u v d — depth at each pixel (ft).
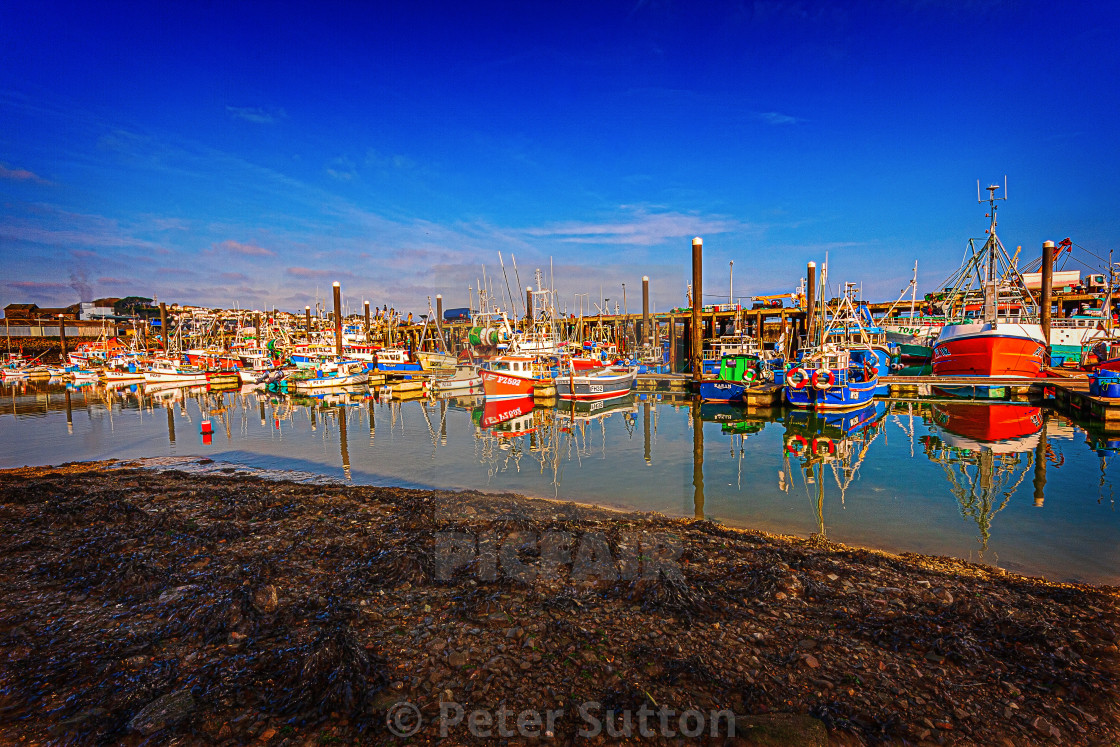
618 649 14.55
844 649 15.42
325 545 26.45
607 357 121.08
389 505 35.17
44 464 58.95
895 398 102.83
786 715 12.14
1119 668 14.76
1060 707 12.92
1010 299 121.29
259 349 219.61
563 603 16.76
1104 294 161.68
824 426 79.71
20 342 278.46
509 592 17.48
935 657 15.15
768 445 65.00
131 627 17.89
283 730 12.05
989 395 101.86
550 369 78.13
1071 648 15.80
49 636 17.34
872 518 35.60
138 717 12.78
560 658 14.10
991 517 35.88
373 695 12.76
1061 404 90.07
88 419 99.09
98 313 328.29
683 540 21.88
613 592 17.46
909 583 21.43
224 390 167.73
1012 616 18.26
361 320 240.73
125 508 34.14
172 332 275.80
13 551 26.40
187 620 18.07
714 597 18.45
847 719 12.19
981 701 13.12
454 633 15.26
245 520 31.81
